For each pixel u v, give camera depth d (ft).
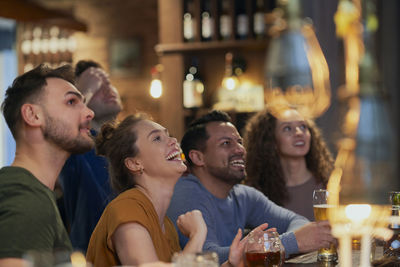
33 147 6.50
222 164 9.80
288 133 12.17
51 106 6.52
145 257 6.70
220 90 19.01
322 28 18.57
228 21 19.26
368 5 18.83
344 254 7.33
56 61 25.67
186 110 19.48
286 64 18.16
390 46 18.74
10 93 6.56
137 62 25.79
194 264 5.14
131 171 7.69
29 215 5.75
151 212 7.27
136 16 25.88
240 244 7.51
